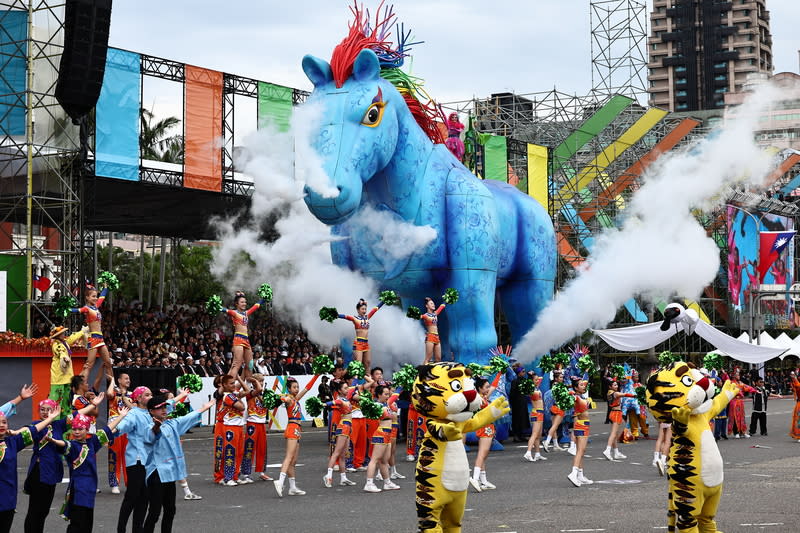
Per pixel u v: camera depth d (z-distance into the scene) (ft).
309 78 61.67
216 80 92.22
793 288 175.42
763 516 40.04
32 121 81.05
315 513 41.75
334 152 57.62
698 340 153.69
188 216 111.14
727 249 155.12
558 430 76.28
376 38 64.95
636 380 81.66
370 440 59.16
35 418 70.38
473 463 61.67
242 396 52.37
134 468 34.65
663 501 44.68
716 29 500.74
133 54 85.61
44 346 71.26
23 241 144.36
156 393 35.96
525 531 36.73
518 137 156.56
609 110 140.56
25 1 84.23
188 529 37.68
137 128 85.92
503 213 71.46
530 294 74.13
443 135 76.59
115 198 98.02
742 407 84.28
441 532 30.83
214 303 52.80
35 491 32.63
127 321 105.29
